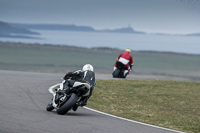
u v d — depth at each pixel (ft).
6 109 103.04
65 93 104.27
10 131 76.23
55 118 96.43
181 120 123.13
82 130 84.53
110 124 97.71
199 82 225.15
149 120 117.91
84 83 106.11
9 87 156.15
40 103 122.21
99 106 135.13
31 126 82.99
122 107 138.31
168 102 156.66
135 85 197.36
